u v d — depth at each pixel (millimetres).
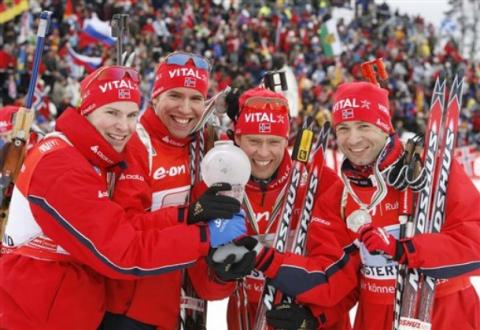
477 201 2621
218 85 14836
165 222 2533
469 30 23734
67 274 2502
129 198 2635
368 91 2693
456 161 2754
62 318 2480
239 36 17172
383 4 21844
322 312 2754
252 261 2492
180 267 2447
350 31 20062
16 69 12477
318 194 2951
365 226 2541
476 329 2670
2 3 13180
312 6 20719
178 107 2881
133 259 2385
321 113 13961
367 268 2699
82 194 2381
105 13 15133
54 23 14062
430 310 2559
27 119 2984
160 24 15797
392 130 2750
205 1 18281
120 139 2553
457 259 2488
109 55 13320
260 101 2844
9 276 2518
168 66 2922
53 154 2438
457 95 2812
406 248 2490
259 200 2928
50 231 2434
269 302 2770
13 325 2490
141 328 2748
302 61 16844
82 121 2492
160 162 2877
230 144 2590
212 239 2439
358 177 2707
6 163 2959
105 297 2693
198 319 2979
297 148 2818
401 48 19953
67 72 12867
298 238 2826
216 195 2480
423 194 2633
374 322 2680
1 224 2982
